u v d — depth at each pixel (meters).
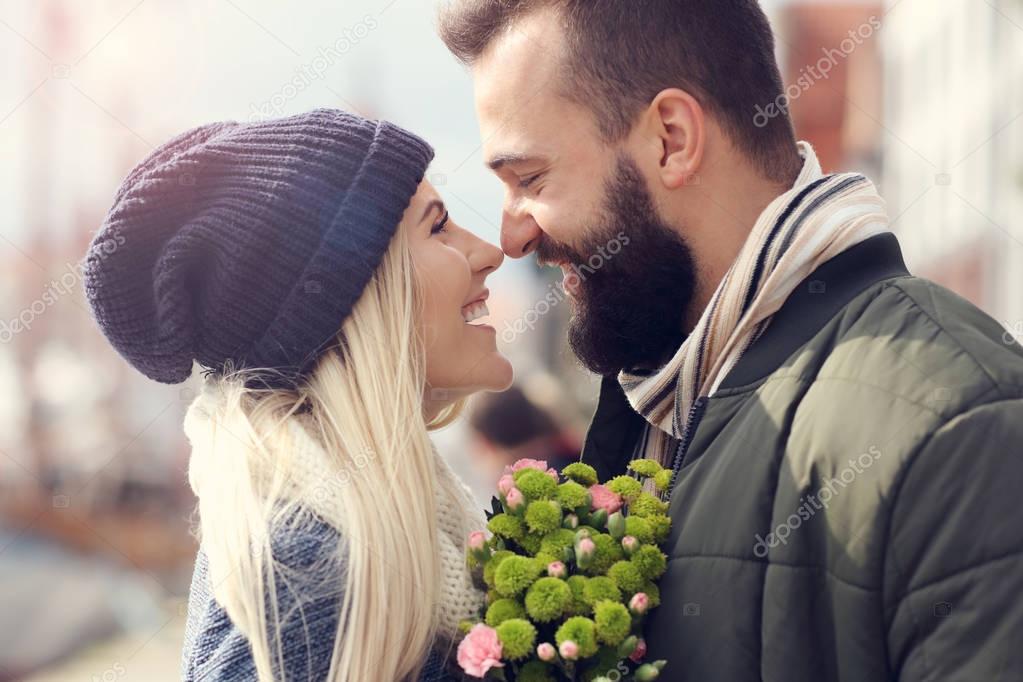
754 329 1.52
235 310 1.62
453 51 1.82
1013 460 1.20
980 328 1.35
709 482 1.44
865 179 1.59
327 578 1.52
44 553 4.66
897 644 1.23
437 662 1.58
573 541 1.47
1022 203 5.36
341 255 1.60
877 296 1.42
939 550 1.20
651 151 1.66
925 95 6.91
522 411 3.03
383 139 1.66
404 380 1.63
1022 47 5.38
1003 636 1.16
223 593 1.53
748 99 1.65
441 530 1.68
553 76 1.69
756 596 1.33
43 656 4.19
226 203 1.61
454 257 1.72
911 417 1.26
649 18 1.65
